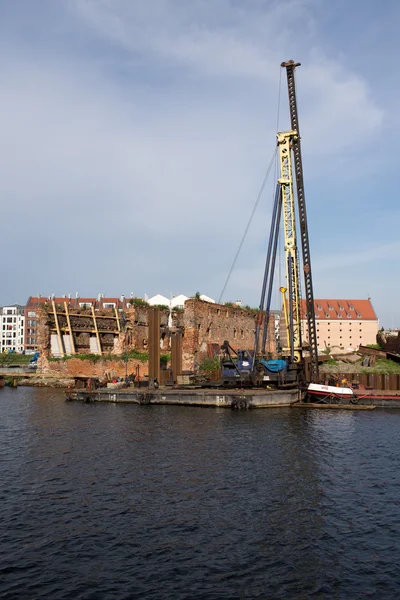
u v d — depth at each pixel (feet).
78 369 246.06
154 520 66.54
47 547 58.75
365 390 189.37
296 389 182.29
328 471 88.89
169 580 51.29
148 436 118.42
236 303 325.62
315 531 63.16
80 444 110.11
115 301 496.23
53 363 253.65
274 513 69.00
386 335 316.60
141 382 199.72
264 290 214.28
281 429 127.75
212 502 73.20
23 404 179.73
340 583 50.78
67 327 263.49
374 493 77.15
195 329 249.96
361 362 250.78
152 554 56.95
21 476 85.92
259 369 191.83
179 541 60.23
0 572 52.95
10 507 71.26
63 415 151.74
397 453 102.06
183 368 246.88
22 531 63.16
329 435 120.06
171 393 174.40
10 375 256.73
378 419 144.77
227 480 83.41
